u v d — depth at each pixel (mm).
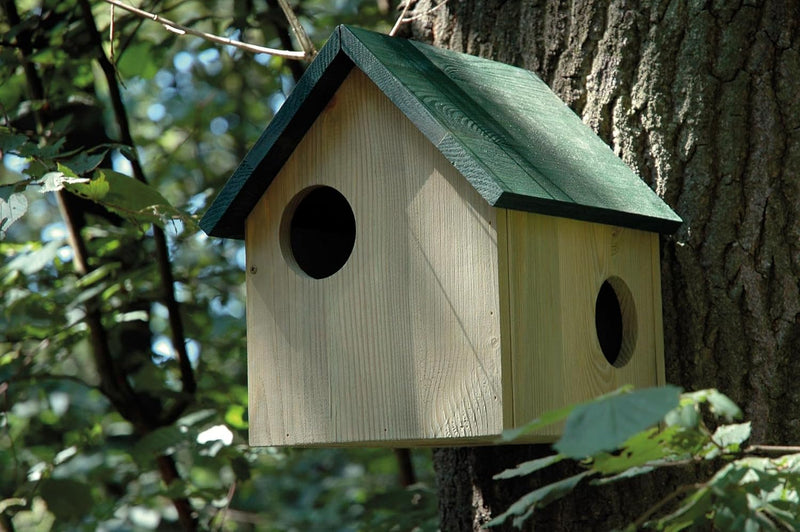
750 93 4363
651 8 4480
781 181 4297
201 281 7496
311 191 4441
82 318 6730
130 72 7871
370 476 10859
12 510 6293
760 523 2932
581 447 2467
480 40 4867
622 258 4129
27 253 7055
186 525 6859
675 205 4348
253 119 10102
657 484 4230
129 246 7184
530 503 3125
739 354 4223
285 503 11406
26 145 4754
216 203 4426
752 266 4250
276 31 7379
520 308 3732
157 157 8945
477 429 3705
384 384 3973
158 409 7445
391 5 7750
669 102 4406
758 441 4164
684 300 4289
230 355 7859
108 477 7379
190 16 9688
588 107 4547
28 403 9492
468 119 3955
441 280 3842
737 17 4402
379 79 3979
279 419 4285
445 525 4879
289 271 4305
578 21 4625
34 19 6523
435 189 3885
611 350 4363
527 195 3637
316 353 4184
